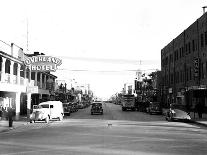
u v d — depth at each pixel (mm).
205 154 12078
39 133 21125
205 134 20047
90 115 48594
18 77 41531
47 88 59375
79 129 23828
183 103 53875
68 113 47281
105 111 64625
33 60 40625
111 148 13633
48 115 33375
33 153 12336
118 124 29047
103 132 21203
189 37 51906
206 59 43312
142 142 15766
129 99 66625
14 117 38406
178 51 59438
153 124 29109
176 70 61094
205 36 43938
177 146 14336
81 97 140750
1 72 36688
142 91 99438
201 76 45625
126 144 14969
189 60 51781
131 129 23578
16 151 12906
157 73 79500
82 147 13953
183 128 24781
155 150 13039
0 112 36562
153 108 49844
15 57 40125
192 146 14367
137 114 51312
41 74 54938
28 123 31109
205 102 44625
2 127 25719
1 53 34719
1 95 40156
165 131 22031
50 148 13719
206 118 34906
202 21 45188
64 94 77375
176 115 32812
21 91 42156
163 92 72875
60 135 19500
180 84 57594
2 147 14188
